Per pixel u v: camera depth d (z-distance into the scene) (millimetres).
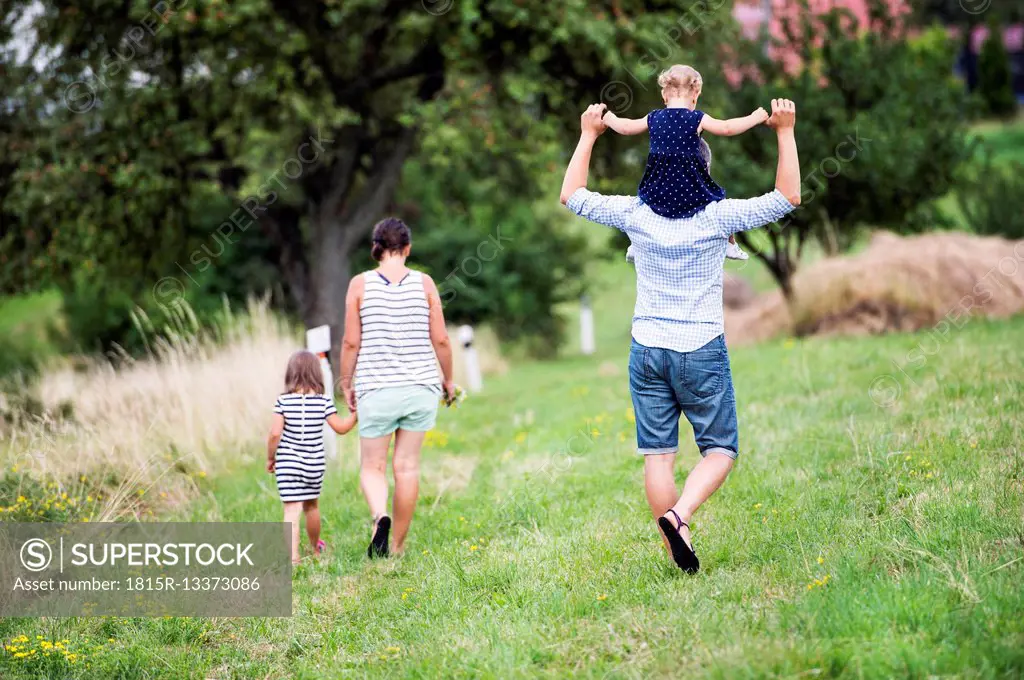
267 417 31812
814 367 32531
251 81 43438
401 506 19047
